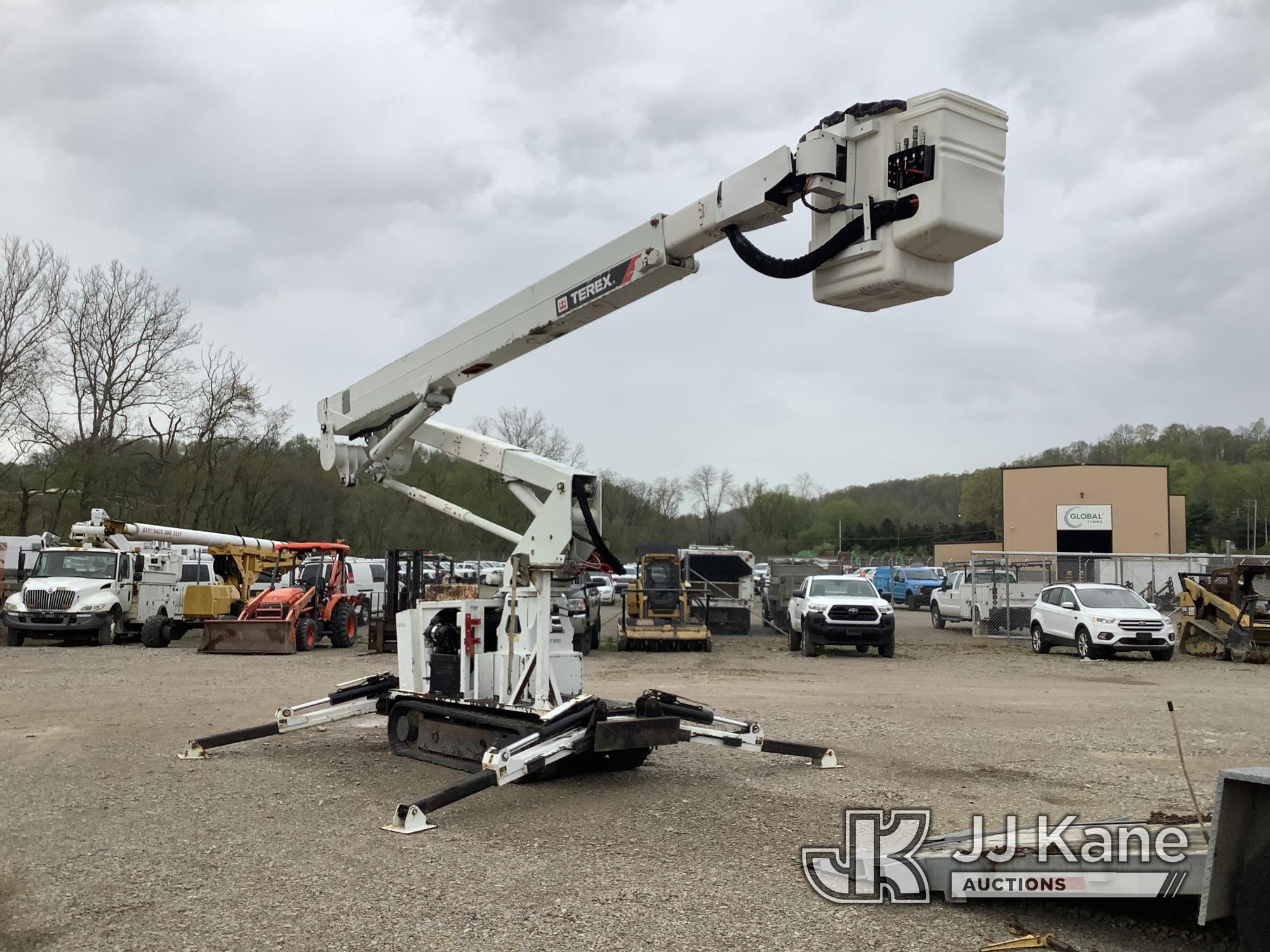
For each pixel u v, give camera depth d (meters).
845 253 6.29
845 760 9.29
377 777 8.38
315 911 5.00
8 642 23.33
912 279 6.15
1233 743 10.27
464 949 4.49
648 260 7.04
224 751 9.59
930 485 112.81
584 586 22.84
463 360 8.50
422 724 9.11
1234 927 4.86
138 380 40.28
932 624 33.53
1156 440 99.00
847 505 97.88
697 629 23.14
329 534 48.00
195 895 5.24
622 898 5.22
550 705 7.98
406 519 47.19
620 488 64.38
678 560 25.11
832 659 21.25
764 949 4.54
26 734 10.52
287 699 13.46
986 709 12.97
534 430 50.25
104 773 8.50
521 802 7.52
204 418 42.41
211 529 42.62
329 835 6.49
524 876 5.59
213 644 21.48
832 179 6.21
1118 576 28.47
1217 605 21.70
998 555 26.72
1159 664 20.34
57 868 5.74
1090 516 49.59
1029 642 25.39
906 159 6.05
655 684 15.89
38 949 4.48
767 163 6.43
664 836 6.50
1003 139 6.20
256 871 5.67
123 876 5.57
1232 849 4.21
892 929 4.83
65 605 22.42
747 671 18.33
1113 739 10.48
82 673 16.94
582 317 7.73
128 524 23.86
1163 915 5.07
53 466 37.78
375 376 9.37
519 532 8.87
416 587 22.38
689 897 5.25
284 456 46.81
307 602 23.03
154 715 11.89
